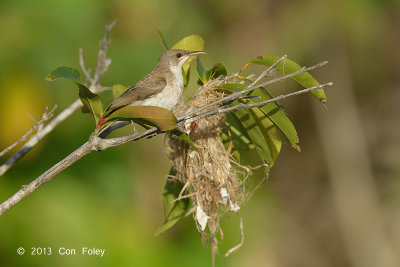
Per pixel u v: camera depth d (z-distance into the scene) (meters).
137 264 11.97
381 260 18.41
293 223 18.97
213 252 8.09
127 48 13.06
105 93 12.61
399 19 16.47
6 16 12.42
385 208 19.06
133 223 12.32
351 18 15.20
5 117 12.08
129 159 12.84
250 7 15.16
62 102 12.42
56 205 11.70
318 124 19.12
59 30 12.55
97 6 12.89
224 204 8.13
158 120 6.38
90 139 6.55
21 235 11.42
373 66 17.73
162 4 13.73
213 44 15.12
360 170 19.06
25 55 12.29
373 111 19.23
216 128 7.94
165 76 8.62
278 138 7.59
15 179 11.69
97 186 12.21
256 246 16.34
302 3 15.38
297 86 15.47
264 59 7.38
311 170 19.62
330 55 17.64
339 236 18.94
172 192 8.63
